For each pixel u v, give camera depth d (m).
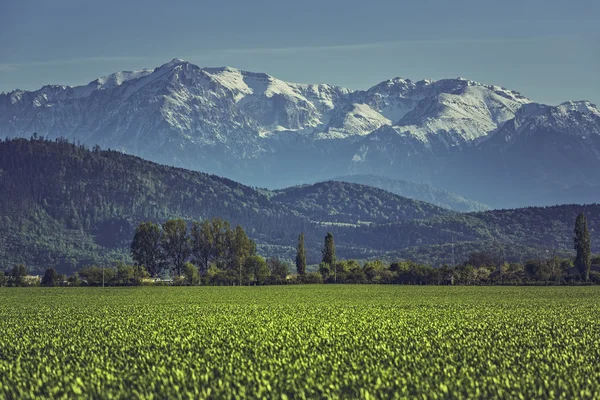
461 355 46.66
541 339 54.41
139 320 71.94
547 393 36.69
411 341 53.22
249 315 77.81
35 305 101.94
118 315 80.00
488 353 47.41
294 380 38.94
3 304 104.69
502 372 41.25
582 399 35.53
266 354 47.12
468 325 64.50
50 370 42.00
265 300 110.69
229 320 70.81
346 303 101.25
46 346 52.34
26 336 57.91
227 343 52.41
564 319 70.88
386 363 43.78
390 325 64.12
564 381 38.72
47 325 67.94
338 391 36.78
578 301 103.25
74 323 69.62
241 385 38.16
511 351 48.25
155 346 51.44
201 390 37.22
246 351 48.62
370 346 50.31
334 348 49.56
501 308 88.44
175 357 46.00
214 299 114.56
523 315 76.25
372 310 85.56
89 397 36.09
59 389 37.28
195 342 53.12
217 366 42.75
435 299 111.19
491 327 62.72
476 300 107.38
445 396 36.12
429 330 60.28
